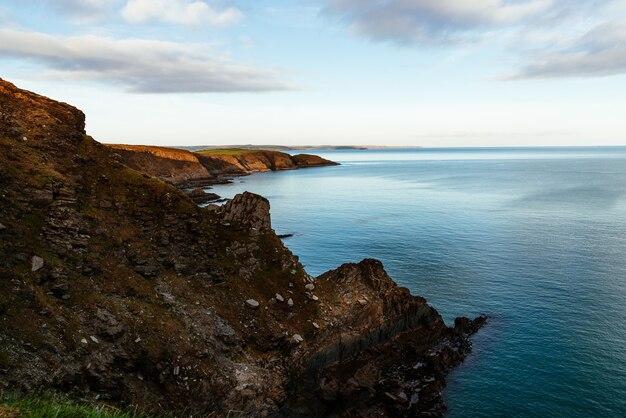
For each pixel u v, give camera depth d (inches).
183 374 1098.7
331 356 1443.2
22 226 1116.5
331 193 6501.0
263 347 1310.3
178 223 1460.4
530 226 3799.2
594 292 2155.5
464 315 1937.7
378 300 1653.5
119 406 956.0
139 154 6860.2
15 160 1228.5
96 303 1106.1
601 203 5142.7
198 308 1298.0
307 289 1583.4
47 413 509.0
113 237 1304.1
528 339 1695.4
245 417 1150.3
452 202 5423.2
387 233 3585.1
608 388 1362.0
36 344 914.7
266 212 1715.1
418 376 1453.0
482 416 1258.0
